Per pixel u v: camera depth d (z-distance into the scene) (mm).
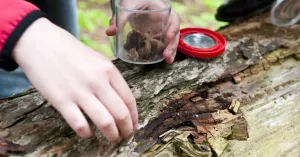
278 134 443
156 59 483
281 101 474
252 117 450
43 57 351
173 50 479
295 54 543
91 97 340
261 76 505
